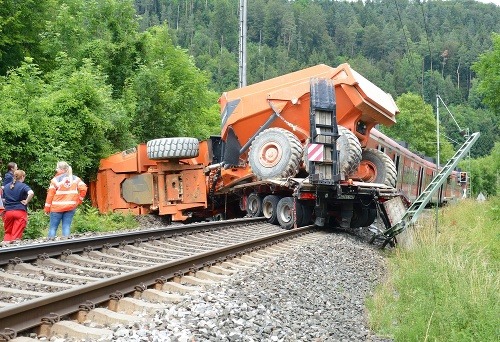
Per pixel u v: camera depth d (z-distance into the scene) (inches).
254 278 323.6
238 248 403.2
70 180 488.1
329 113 629.9
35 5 962.1
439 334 283.3
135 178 755.4
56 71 853.2
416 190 1155.9
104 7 999.0
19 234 470.9
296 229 581.0
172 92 997.2
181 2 6136.8
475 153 3437.5
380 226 827.4
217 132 1371.8
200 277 311.1
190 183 729.0
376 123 719.1
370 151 726.5
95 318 208.7
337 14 6988.2
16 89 710.5
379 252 600.4
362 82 685.9
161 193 735.7
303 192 625.6
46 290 248.4
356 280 415.8
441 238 565.0
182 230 494.6
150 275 272.1
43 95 738.2
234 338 205.8
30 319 188.4
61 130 714.2
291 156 656.4
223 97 747.4
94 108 767.1
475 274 369.7
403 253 553.9
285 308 278.8
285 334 228.7
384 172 714.2
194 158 744.3
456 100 3959.2
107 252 368.8
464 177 1802.4
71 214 491.5
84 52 949.2
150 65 1012.5
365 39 6343.5
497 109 1072.2
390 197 676.1
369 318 311.6
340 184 624.7
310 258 439.2
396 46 6082.7
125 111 848.9
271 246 467.8
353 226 718.5
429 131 2568.9
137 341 182.9
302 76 699.4
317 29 6235.2
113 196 765.3
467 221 784.9
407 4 5629.9
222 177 740.7
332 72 679.1
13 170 475.5
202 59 4530.0
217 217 797.2
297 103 682.2
